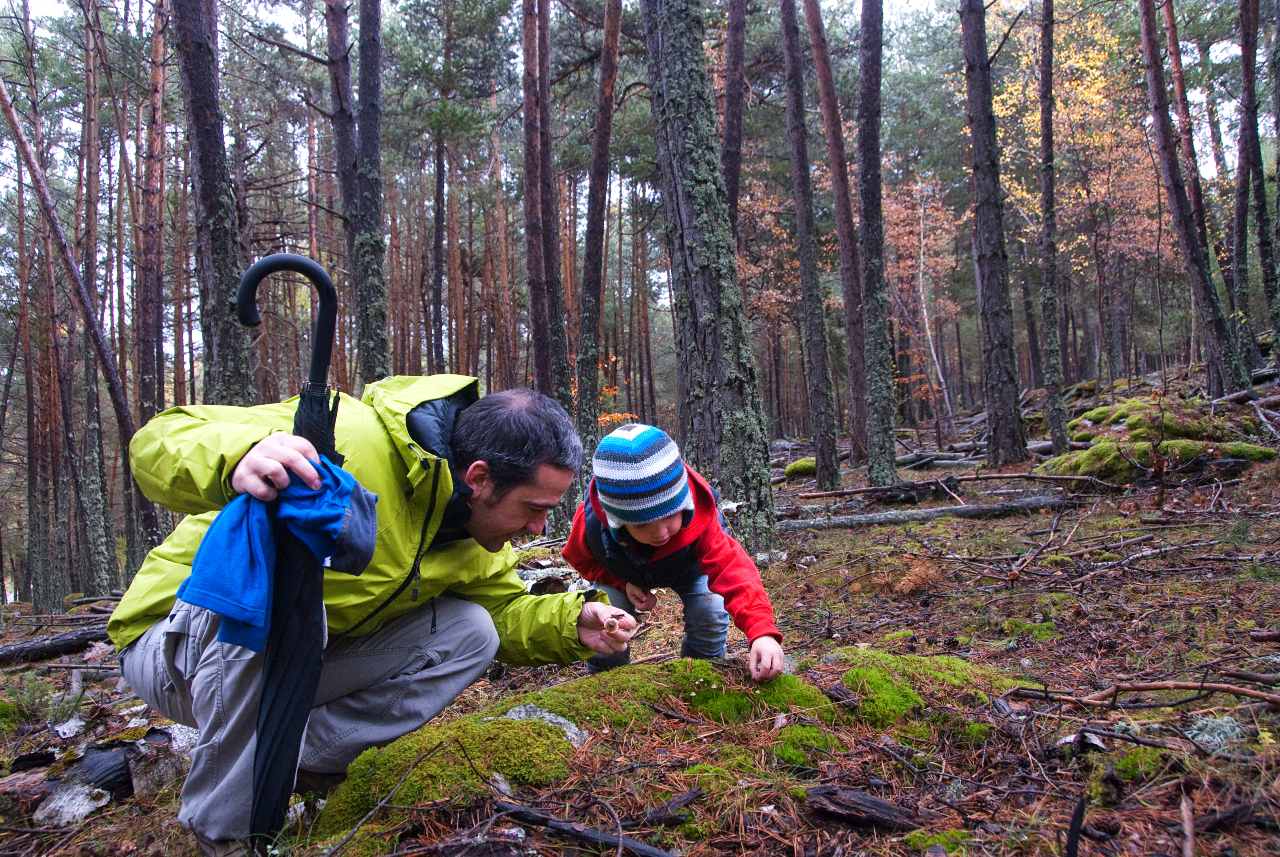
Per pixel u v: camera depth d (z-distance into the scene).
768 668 2.46
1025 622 3.78
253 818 1.88
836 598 4.73
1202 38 18.77
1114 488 7.45
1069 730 2.22
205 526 2.19
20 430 25.52
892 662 2.66
